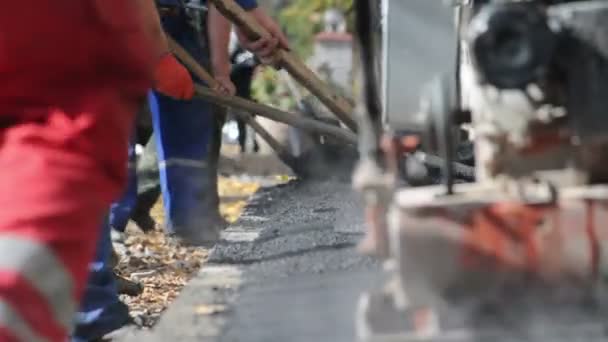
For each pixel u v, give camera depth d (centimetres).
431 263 425
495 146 448
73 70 511
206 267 661
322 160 1273
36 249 474
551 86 434
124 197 1238
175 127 1252
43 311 473
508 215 423
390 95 557
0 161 497
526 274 423
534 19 402
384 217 444
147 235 1335
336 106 944
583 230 422
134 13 529
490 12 406
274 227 809
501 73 404
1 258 470
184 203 1263
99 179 505
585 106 421
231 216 1459
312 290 548
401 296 430
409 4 556
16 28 504
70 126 503
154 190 1345
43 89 509
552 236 422
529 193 432
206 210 1276
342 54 2008
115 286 827
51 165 492
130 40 523
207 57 1221
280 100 1998
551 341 412
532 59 402
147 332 546
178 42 1216
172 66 840
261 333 491
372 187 443
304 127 952
